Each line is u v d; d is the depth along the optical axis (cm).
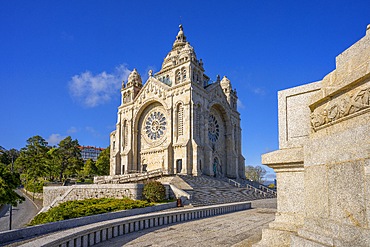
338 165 476
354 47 531
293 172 673
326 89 556
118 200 2231
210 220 1798
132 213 1706
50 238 879
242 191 4191
